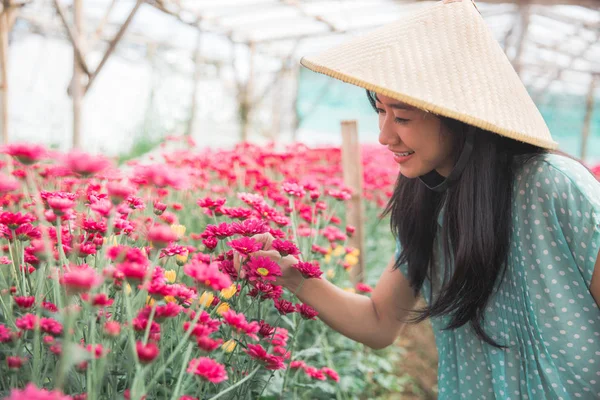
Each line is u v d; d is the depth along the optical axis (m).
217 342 0.91
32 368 0.95
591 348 1.15
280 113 10.75
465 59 1.09
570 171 1.12
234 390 1.16
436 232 1.40
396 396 2.63
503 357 1.26
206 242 1.26
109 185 0.83
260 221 1.21
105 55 3.30
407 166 1.21
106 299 0.81
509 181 1.18
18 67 8.93
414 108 1.11
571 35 8.29
